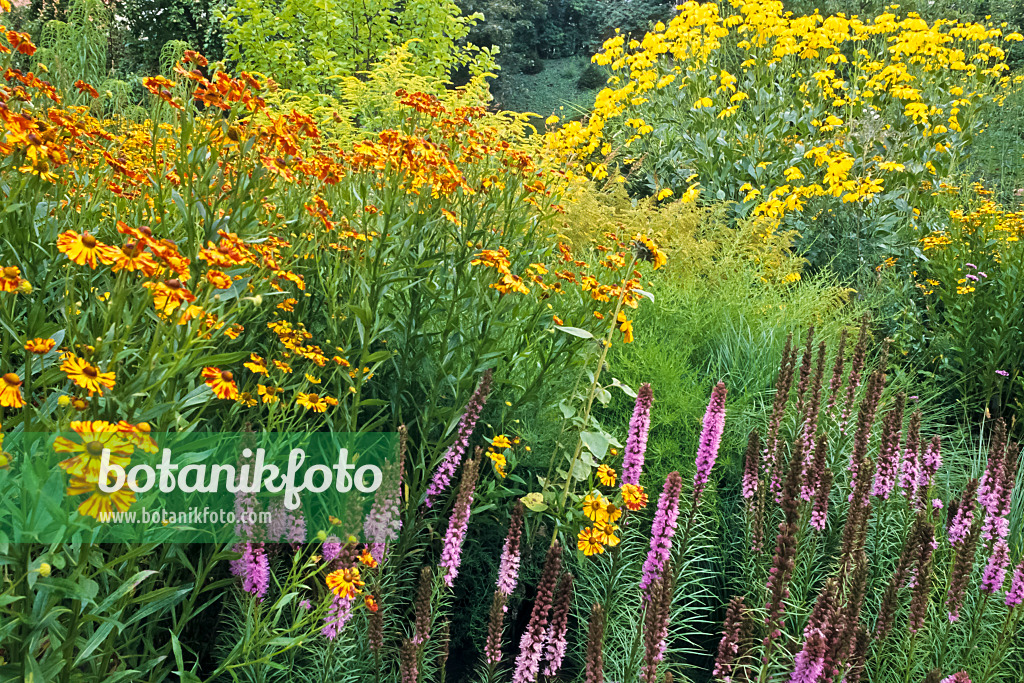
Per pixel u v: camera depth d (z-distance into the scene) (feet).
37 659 5.07
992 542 8.34
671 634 8.58
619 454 10.40
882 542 9.38
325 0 31.42
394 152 8.02
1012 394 16.31
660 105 26.11
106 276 6.74
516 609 9.02
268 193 6.46
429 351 8.63
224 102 6.00
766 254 18.99
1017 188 26.35
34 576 4.31
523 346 9.50
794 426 11.26
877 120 23.90
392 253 8.20
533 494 8.16
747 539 9.42
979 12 43.57
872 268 20.26
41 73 10.82
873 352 16.76
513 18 75.10
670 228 18.15
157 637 6.99
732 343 14.76
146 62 47.78
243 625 6.75
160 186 6.36
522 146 15.43
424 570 6.54
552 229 13.06
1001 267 16.67
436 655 7.38
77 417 4.83
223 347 6.98
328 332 8.77
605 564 8.63
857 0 45.09
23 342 5.30
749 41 26.63
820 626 6.03
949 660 7.88
